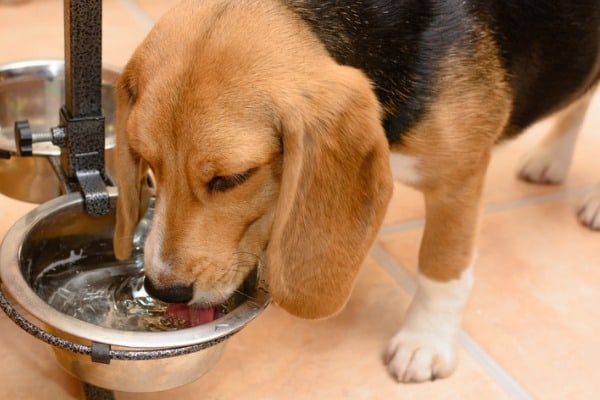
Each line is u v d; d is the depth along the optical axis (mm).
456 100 634
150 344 568
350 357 731
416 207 908
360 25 604
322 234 591
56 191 770
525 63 691
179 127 557
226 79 556
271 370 711
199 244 581
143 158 592
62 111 709
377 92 612
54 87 830
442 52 627
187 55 564
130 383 609
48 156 744
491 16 655
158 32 584
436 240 697
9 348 702
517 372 736
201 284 586
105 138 752
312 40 579
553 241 879
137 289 684
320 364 722
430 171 653
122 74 610
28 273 656
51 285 680
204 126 553
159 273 580
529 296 809
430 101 625
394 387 711
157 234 582
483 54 646
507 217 907
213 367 686
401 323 767
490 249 859
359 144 577
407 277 814
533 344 761
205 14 581
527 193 950
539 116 760
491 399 711
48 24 1196
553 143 957
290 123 558
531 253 859
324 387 705
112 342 565
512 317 785
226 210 581
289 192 568
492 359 744
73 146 701
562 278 833
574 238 886
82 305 671
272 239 585
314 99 563
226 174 561
